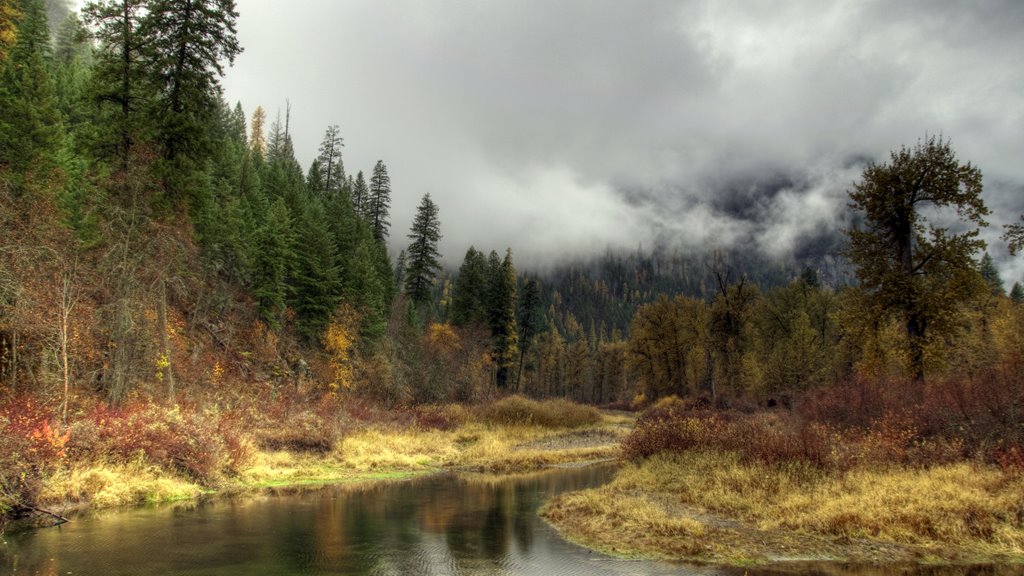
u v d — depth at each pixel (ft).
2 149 78.95
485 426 120.57
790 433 57.72
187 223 74.23
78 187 83.76
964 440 49.32
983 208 74.84
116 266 63.41
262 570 28.25
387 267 213.87
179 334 95.61
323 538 35.65
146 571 27.45
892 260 83.10
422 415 115.03
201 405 71.77
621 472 63.36
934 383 68.85
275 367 116.26
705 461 56.70
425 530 39.19
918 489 39.37
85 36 70.85
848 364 149.89
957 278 74.43
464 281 214.07
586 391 375.86
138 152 66.44
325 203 203.82
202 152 75.25
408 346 157.07
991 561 30.01
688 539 35.14
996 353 83.46
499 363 203.51
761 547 33.22
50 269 58.49
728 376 165.27
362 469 70.64
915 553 31.40
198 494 50.75
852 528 35.42
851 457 48.78
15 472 38.68
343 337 136.36
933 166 78.02
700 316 194.70
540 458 85.61
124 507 43.45
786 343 157.69
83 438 47.50
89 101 71.56
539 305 235.20
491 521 42.91
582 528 39.27
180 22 73.26
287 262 133.28
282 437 74.08
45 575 26.32
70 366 61.77
